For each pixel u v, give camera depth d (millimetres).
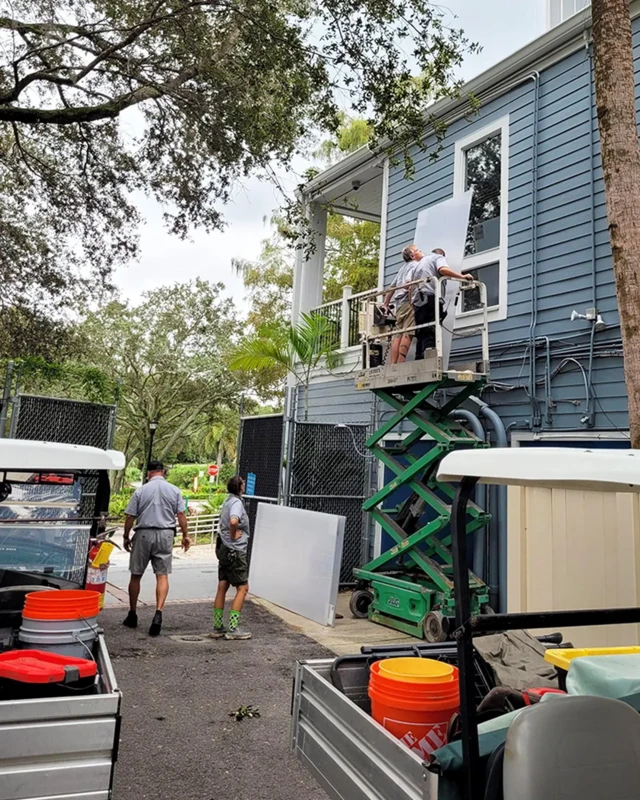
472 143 9359
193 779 3684
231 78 8148
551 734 1827
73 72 8500
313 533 8172
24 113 7664
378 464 10398
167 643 6469
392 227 10797
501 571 7758
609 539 5930
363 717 2338
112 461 2934
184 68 8180
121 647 6223
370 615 7898
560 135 7996
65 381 12648
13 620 3357
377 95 7832
